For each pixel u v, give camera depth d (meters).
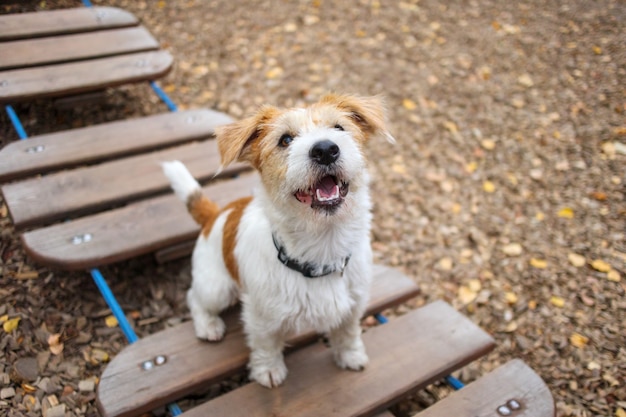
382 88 1.00
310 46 1.10
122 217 0.65
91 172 0.70
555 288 0.69
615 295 0.67
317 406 0.49
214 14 1.19
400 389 0.51
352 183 0.45
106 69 0.84
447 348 0.55
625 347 0.61
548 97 0.98
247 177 0.75
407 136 0.92
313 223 0.43
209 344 0.54
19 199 0.65
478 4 1.25
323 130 0.45
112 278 0.67
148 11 1.18
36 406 0.53
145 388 0.49
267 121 0.47
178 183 0.60
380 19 1.19
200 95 0.98
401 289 0.62
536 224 0.77
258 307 0.48
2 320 0.59
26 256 0.67
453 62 1.07
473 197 0.82
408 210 0.80
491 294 0.69
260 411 0.48
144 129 0.78
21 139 0.74
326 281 0.47
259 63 1.05
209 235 0.56
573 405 0.57
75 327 0.61
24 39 0.93
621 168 0.84
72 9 1.00
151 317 0.64
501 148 0.89
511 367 0.54
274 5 1.23
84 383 0.56
